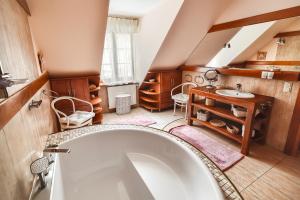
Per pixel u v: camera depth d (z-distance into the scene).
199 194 1.32
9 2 1.15
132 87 4.27
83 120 2.46
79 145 1.83
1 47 0.91
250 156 2.32
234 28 2.75
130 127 2.08
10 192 0.80
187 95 3.84
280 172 2.01
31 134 1.23
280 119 2.41
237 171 2.03
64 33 2.08
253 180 1.88
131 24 3.66
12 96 0.91
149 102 4.46
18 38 1.29
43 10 1.75
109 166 2.03
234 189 1.14
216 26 2.94
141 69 4.01
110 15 3.43
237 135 2.54
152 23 3.15
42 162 1.13
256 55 2.60
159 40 3.07
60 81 2.80
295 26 2.12
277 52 2.34
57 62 2.53
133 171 1.89
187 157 1.58
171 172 1.79
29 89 1.30
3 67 0.91
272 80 2.43
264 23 2.38
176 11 2.45
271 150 2.46
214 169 1.33
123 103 3.97
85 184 1.79
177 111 4.22
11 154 0.85
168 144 1.84
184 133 2.98
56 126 2.75
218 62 3.34
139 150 2.10
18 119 0.99
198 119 3.17
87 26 2.07
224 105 3.06
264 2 2.21
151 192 1.60
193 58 3.75
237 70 2.75
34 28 1.90
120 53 3.95
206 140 2.73
